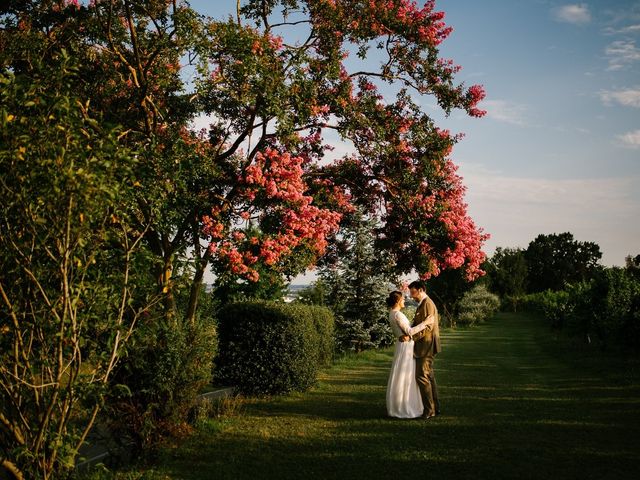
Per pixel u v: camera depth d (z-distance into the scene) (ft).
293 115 29.73
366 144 34.30
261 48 27.50
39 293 13.43
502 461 18.62
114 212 14.58
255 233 27.20
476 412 27.07
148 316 17.07
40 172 12.37
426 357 26.40
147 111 27.53
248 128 30.04
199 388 21.17
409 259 37.09
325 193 35.40
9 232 12.65
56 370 13.61
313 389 35.47
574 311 63.31
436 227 34.22
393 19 32.45
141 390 18.47
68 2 28.96
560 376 39.70
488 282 167.84
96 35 27.99
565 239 307.99
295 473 17.74
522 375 41.14
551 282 288.92
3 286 13.28
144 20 29.81
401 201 34.91
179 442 21.13
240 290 65.21
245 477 17.38
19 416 13.57
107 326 14.89
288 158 28.66
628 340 46.06
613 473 17.15
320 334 45.29
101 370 15.28
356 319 65.31
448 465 18.34
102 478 16.78
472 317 123.95
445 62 34.65
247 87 27.96
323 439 22.04
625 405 27.66
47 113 12.92
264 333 32.50
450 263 34.86
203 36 26.12
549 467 17.88
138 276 15.42
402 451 20.11
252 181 27.12
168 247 27.22
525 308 201.16
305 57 29.27
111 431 19.13
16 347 12.94
